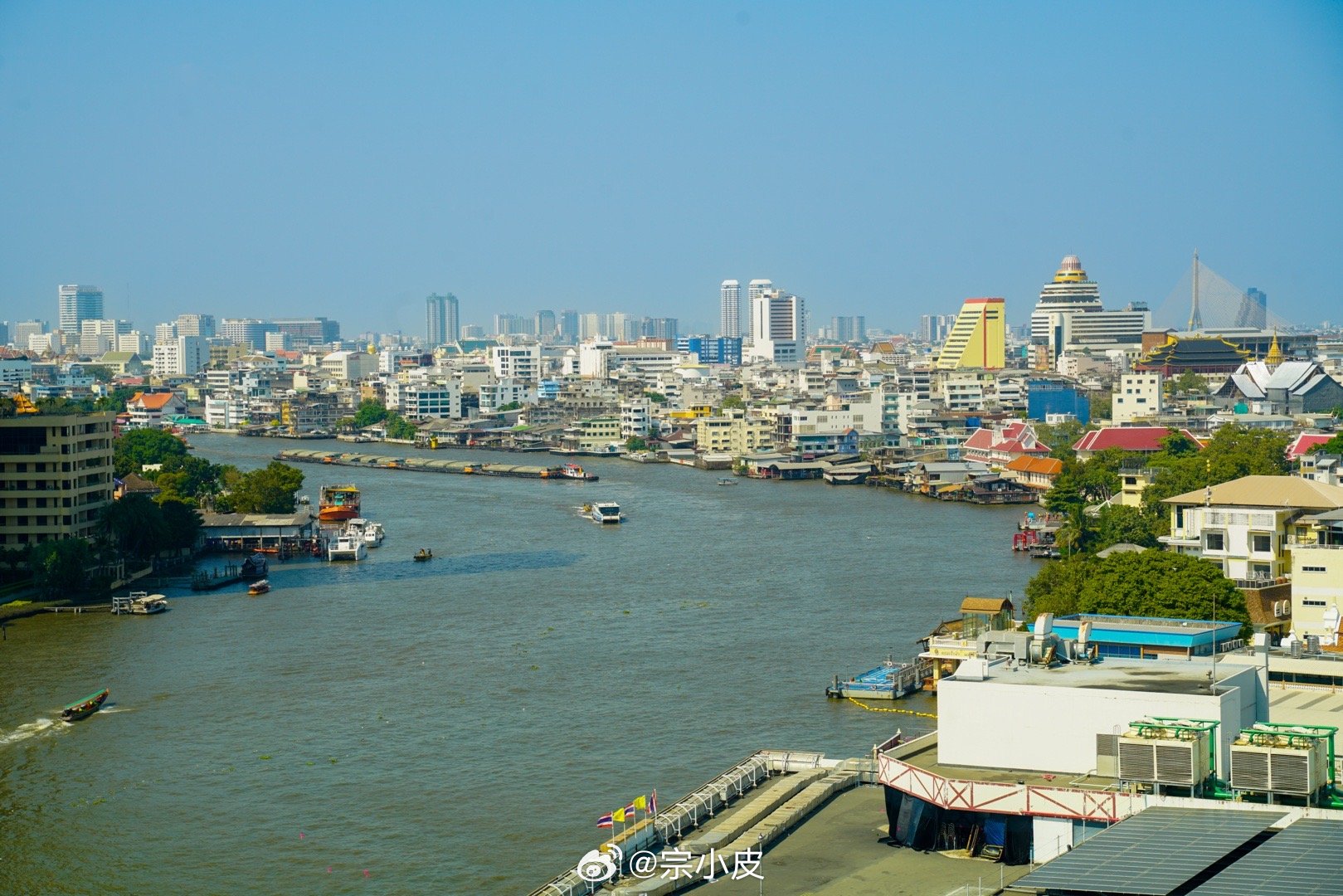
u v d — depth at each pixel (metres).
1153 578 163.00
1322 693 123.38
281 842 129.38
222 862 125.25
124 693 179.75
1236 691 107.00
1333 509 181.62
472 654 196.62
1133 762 99.81
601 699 171.88
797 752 145.75
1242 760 98.12
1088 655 121.50
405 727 162.38
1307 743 98.12
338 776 146.12
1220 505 184.75
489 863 123.56
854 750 150.38
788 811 123.12
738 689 175.75
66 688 183.00
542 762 148.88
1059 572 199.00
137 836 131.38
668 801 135.75
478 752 152.50
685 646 198.88
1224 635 132.38
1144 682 110.81
